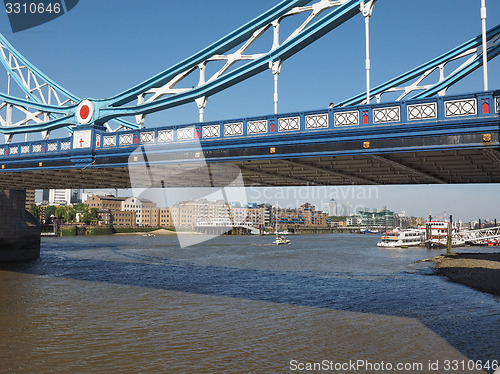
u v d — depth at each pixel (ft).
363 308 78.33
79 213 558.15
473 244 301.84
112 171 85.46
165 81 83.46
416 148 52.29
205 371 46.21
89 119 90.43
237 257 200.64
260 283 110.52
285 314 73.05
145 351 52.75
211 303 82.48
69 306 78.48
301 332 61.46
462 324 65.82
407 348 53.83
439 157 58.18
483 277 117.39
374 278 121.60
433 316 71.41
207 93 76.69
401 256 211.82
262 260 184.03
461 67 76.79
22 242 160.04
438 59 79.87
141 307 78.18
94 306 78.74
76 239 382.22
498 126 48.14
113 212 570.05
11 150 93.61
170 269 143.13
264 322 67.36
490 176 74.18
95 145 80.89
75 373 45.47
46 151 87.56
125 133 77.10
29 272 127.03
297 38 65.62
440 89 79.20
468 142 49.73
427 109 51.96
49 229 476.54
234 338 58.44
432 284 109.09
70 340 57.06
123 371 46.11
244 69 71.20
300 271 139.95
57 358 50.01
